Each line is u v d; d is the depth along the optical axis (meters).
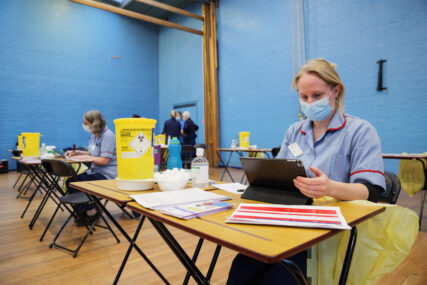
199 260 2.04
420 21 4.27
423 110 4.27
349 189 0.87
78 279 1.77
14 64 7.30
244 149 4.45
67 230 2.72
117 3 8.94
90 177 2.70
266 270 0.95
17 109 7.33
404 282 1.70
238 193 1.10
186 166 6.30
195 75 8.67
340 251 0.94
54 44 7.91
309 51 5.70
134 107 9.48
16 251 2.21
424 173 2.71
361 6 4.90
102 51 8.78
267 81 6.53
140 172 1.15
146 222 2.95
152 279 1.77
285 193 0.91
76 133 8.24
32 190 4.68
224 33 7.58
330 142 1.17
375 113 4.77
